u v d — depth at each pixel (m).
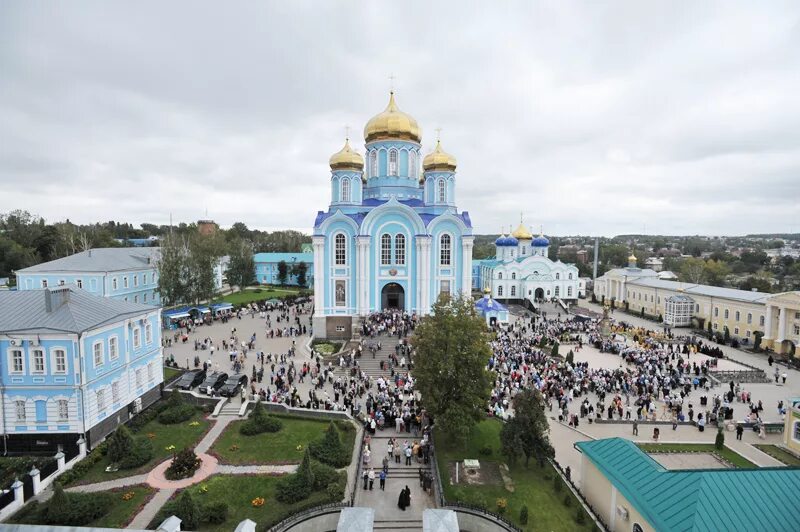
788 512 22.38
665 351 67.38
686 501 22.91
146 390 44.19
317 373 52.16
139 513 27.03
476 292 128.75
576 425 42.66
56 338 34.91
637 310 113.81
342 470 32.81
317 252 69.44
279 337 70.69
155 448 35.41
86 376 35.72
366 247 69.38
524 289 117.50
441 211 76.25
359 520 19.47
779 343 72.81
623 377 53.00
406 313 69.00
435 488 31.08
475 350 34.78
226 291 128.12
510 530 26.88
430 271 71.50
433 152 77.44
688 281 138.75
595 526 27.72
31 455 35.12
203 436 37.53
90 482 30.67
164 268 84.44
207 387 46.25
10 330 34.78
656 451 38.53
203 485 29.95
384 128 75.94
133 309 42.91
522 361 56.22
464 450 36.06
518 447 32.72
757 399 51.69
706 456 37.94
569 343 73.06
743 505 22.50
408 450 34.56
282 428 38.91
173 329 76.25
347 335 69.44
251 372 54.03
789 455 38.47
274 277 147.12
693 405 48.66
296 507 27.72
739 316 84.06
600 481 29.73
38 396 35.16
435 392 34.81
